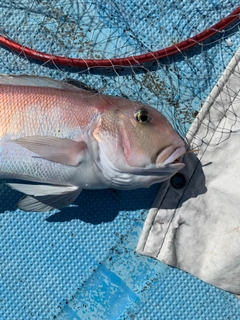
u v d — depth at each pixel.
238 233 0.47
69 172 0.43
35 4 0.50
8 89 0.42
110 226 0.50
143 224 0.51
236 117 0.48
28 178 0.44
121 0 0.50
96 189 0.50
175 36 0.50
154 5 0.50
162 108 0.50
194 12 0.50
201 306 0.50
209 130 0.49
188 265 0.50
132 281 0.51
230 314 0.50
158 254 0.50
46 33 0.50
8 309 0.50
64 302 0.50
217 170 0.48
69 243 0.50
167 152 0.42
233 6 0.50
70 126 0.41
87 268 0.50
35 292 0.50
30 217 0.50
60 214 0.50
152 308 0.50
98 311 0.50
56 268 0.50
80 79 0.50
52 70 0.50
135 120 0.42
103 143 0.41
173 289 0.50
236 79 0.48
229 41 0.50
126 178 0.43
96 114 0.41
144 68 0.50
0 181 0.50
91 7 0.50
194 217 0.49
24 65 0.50
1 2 0.50
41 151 0.41
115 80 0.50
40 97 0.41
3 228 0.50
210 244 0.49
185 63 0.50
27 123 0.41
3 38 0.48
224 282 0.49
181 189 0.49
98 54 0.50
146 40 0.50
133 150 0.41
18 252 0.50
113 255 0.51
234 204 0.48
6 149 0.42
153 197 0.50
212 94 0.48
